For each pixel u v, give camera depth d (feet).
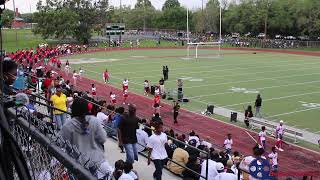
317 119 96.58
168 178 32.30
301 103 113.60
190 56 242.17
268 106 110.11
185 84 143.02
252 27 359.25
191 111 105.81
